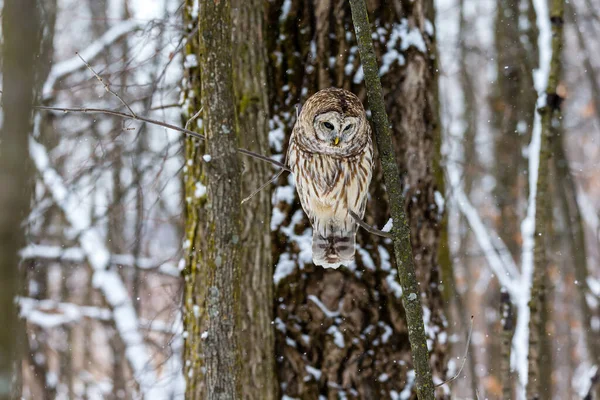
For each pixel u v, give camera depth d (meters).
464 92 25.16
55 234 20.22
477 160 27.98
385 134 7.42
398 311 11.01
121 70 12.31
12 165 4.41
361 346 10.81
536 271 12.51
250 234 10.75
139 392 13.09
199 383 10.55
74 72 16.64
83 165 14.23
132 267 17.69
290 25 11.19
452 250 25.88
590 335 20.95
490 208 27.67
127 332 16.31
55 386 18.62
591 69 24.34
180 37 11.84
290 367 10.76
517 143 23.45
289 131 11.12
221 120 7.06
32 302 17.95
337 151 9.57
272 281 10.89
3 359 4.43
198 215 10.83
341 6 11.18
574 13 24.23
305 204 10.23
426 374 7.57
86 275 22.06
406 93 11.34
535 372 12.30
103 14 23.78
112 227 18.19
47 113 16.25
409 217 11.30
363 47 7.41
